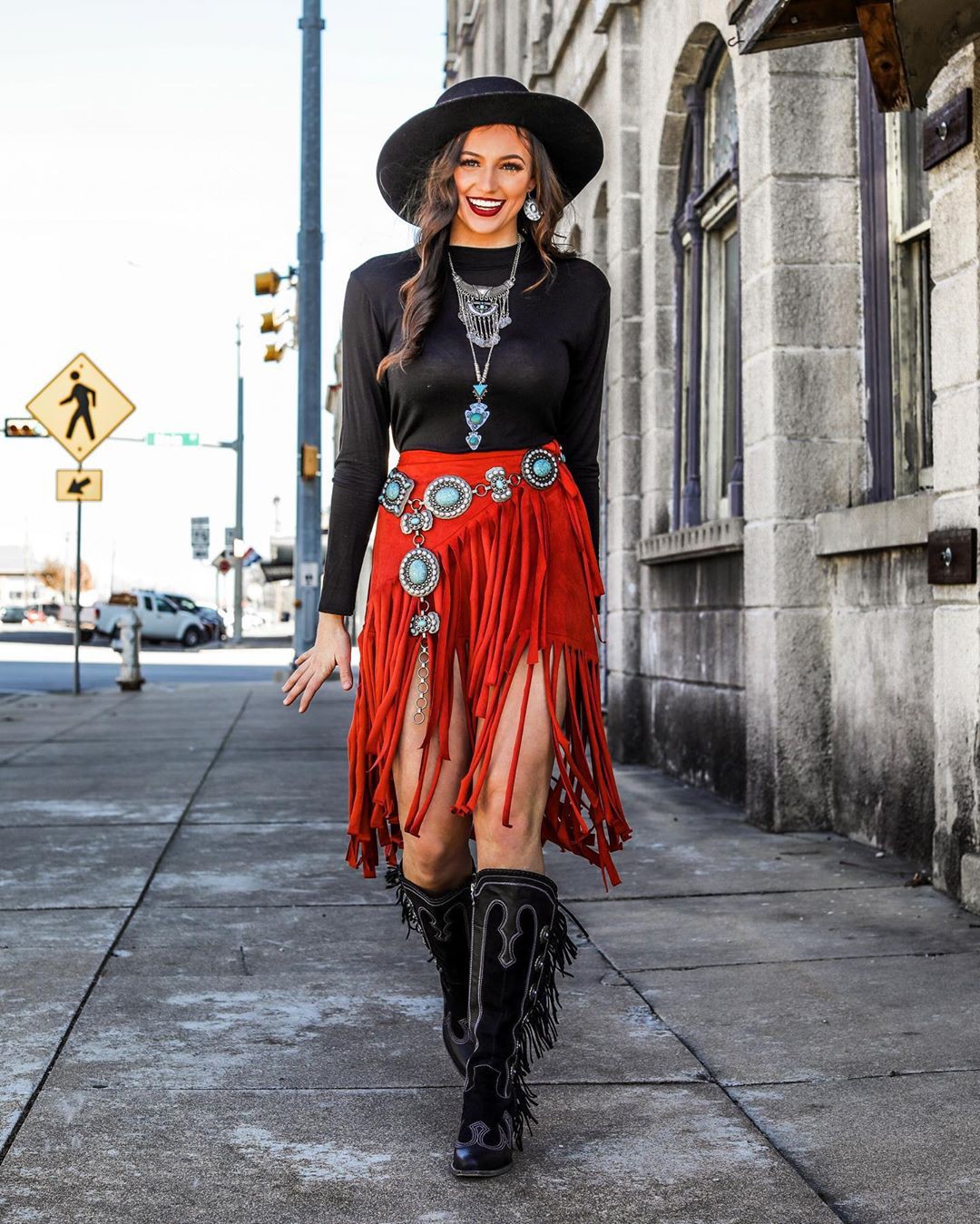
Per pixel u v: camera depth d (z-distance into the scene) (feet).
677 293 26.23
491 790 8.25
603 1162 8.14
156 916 14.55
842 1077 9.56
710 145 24.86
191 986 11.91
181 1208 7.54
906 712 16.79
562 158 9.22
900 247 18.07
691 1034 10.54
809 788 19.04
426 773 8.48
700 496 25.31
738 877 16.16
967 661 14.25
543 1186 7.81
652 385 26.55
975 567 13.96
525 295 8.71
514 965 8.14
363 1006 11.32
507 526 8.47
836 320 18.89
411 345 8.50
